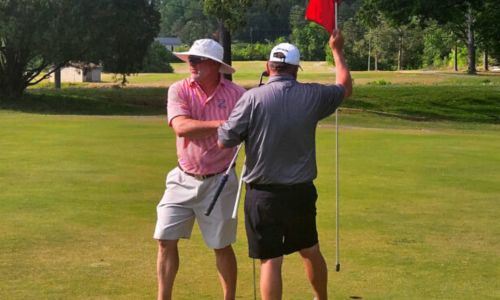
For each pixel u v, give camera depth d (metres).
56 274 6.61
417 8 35.28
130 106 38.75
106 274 6.63
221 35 39.88
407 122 33.62
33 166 13.54
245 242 8.06
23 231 8.32
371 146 18.28
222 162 5.58
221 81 5.69
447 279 6.64
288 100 5.09
